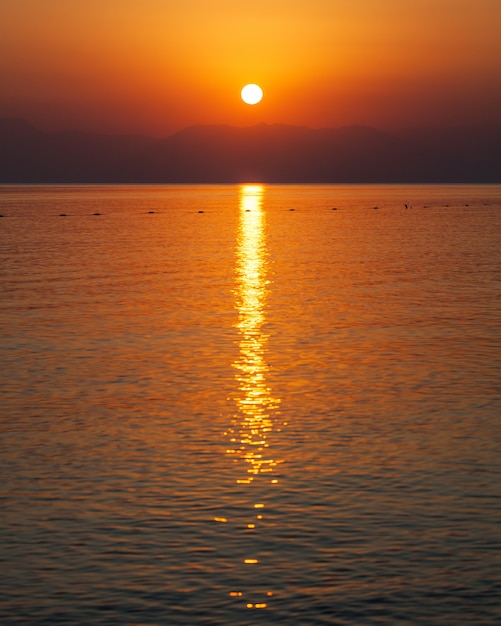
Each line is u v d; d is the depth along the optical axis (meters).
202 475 19.28
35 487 18.58
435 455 20.64
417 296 48.50
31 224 124.00
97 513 17.16
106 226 120.06
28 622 13.26
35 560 15.16
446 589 14.17
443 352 32.91
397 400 25.84
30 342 34.72
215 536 16.09
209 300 46.84
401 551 15.47
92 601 13.84
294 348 33.69
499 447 21.25
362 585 14.30
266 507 17.41
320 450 21.05
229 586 14.27
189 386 27.61
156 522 16.72
